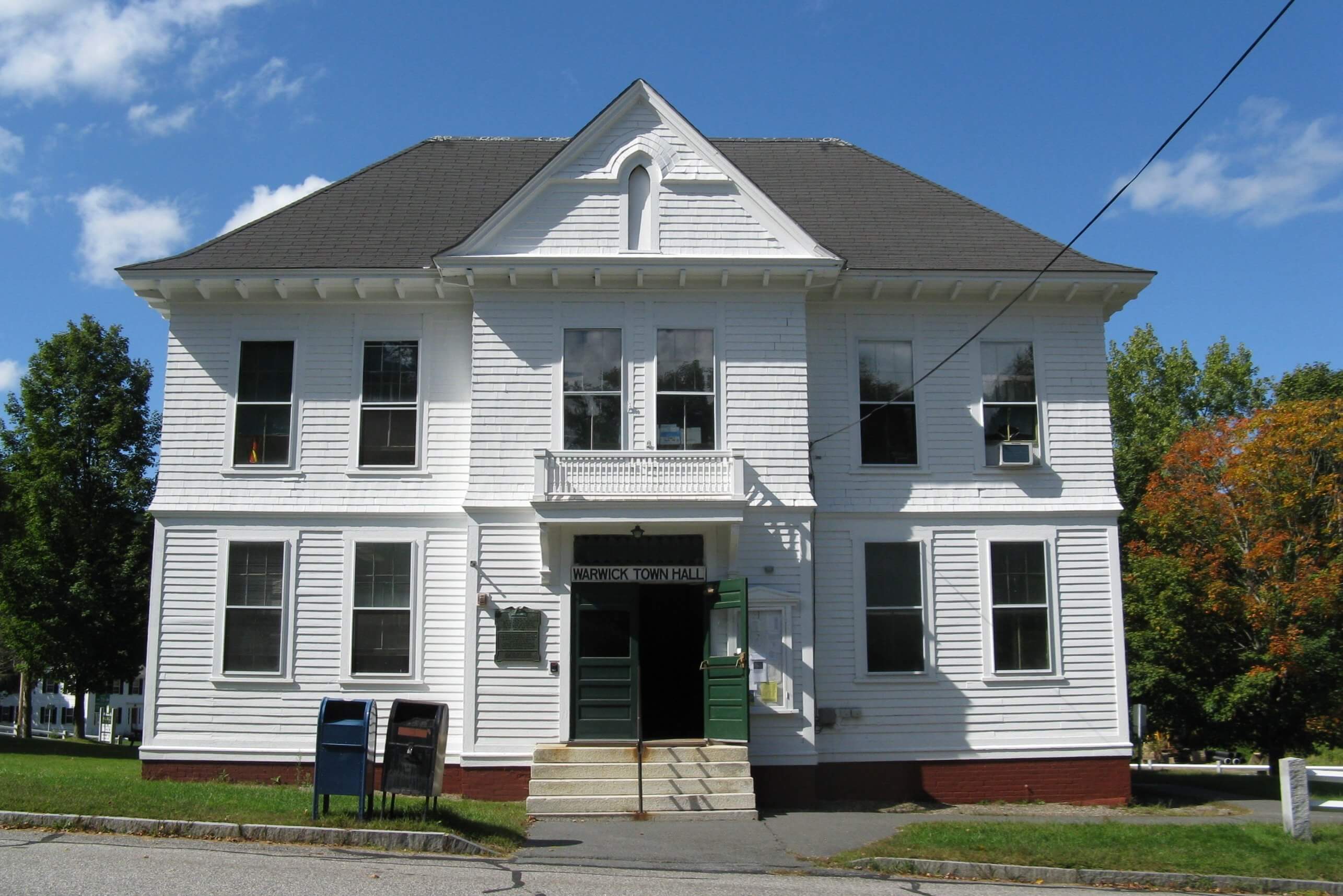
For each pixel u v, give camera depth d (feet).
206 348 63.31
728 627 57.26
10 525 127.03
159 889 30.14
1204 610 94.79
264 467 62.28
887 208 71.26
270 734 60.34
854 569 62.34
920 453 63.77
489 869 36.04
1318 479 96.58
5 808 38.88
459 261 59.26
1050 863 40.06
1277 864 40.52
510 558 58.90
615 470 57.62
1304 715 92.27
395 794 40.75
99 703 221.05
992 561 63.10
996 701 61.93
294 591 61.41
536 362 60.49
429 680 60.75
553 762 54.60
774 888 35.68
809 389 63.82
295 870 33.42
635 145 61.31
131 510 135.44
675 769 54.03
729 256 60.44
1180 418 164.25
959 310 65.21
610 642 58.44
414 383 63.26
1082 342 65.41
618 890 33.99
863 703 61.26
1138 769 106.11
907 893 35.68
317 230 66.13
